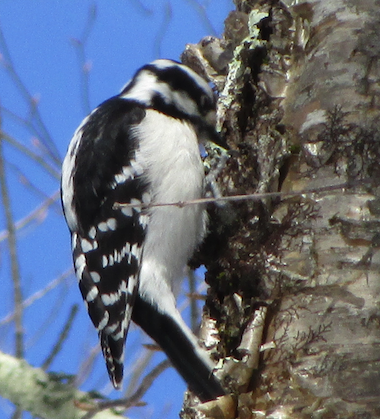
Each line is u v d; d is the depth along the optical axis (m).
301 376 5.77
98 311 7.33
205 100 8.34
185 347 6.84
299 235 6.36
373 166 6.29
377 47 6.73
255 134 7.41
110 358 7.07
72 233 7.91
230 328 6.94
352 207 6.16
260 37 7.82
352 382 5.57
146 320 7.20
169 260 7.39
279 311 6.25
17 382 7.01
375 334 5.68
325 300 5.94
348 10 7.00
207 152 8.19
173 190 7.41
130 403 6.13
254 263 6.82
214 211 7.51
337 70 6.75
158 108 8.16
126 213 7.45
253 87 7.82
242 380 6.20
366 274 5.89
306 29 7.31
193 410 6.70
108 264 7.43
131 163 7.55
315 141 6.60
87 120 8.33
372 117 6.45
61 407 6.88
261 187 6.84
